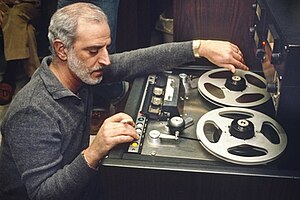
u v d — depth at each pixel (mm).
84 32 1230
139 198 1260
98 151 1200
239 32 1927
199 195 1225
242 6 1883
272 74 1218
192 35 2012
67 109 1312
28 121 1220
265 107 1462
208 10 1934
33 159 1223
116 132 1199
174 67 1591
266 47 1281
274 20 1188
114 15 2275
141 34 2875
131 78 1570
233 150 1265
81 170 1211
